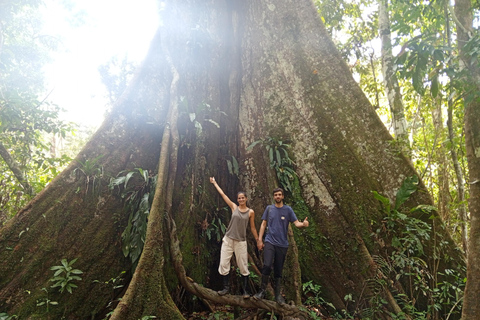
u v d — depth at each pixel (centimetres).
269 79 787
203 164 704
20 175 740
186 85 737
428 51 361
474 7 415
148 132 672
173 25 762
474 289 344
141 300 433
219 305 603
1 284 482
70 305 500
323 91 730
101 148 620
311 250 631
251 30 838
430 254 567
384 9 902
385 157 654
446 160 851
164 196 552
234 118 793
